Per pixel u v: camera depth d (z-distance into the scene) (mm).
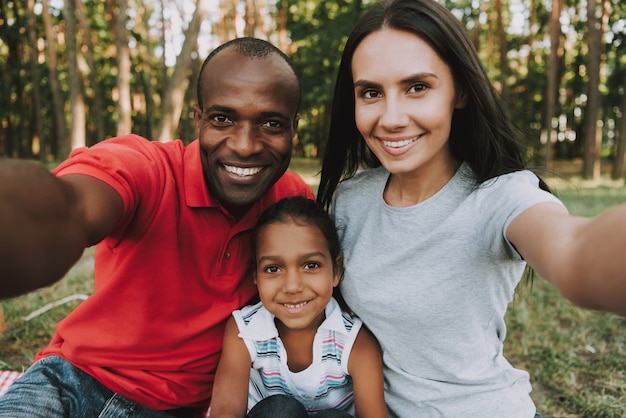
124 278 738
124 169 624
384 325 734
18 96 9242
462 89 695
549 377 1300
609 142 13977
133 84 10773
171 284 750
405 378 755
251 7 6871
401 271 709
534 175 670
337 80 779
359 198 805
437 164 712
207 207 760
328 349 765
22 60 8977
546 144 6871
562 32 9203
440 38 635
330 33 6273
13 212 328
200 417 868
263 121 730
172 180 744
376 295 719
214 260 783
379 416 744
